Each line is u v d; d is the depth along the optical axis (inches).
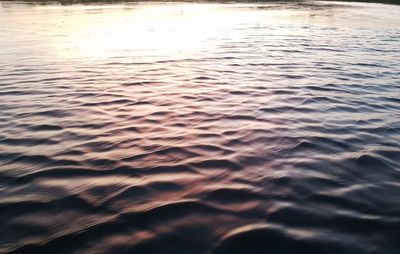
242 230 159.5
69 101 367.9
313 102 367.9
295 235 156.3
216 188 197.3
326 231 159.8
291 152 246.1
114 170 218.5
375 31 1037.2
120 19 1338.6
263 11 1815.9
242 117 319.3
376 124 305.4
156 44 765.9
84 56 628.1
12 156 238.4
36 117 319.3
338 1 3011.8
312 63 577.0
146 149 250.4
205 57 619.5
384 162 231.9
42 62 576.4
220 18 1413.6
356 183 204.2
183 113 329.4
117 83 441.4
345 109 346.3
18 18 1348.4
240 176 211.3
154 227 161.9
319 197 188.4
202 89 414.3
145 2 2500.0
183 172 215.9
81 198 186.7
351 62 588.1
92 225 163.5
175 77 472.4
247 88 419.5
